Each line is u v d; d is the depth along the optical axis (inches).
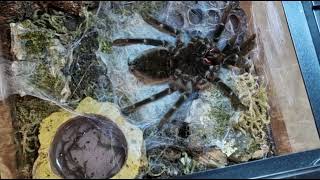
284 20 14.1
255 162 11.2
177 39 14.5
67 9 14.4
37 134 12.2
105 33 14.4
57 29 14.0
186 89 13.8
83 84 13.4
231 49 14.3
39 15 14.1
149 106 13.6
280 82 13.9
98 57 13.9
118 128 11.8
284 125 13.4
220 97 13.8
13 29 13.4
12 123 12.5
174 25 15.1
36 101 12.9
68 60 13.5
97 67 13.7
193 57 14.1
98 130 11.7
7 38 13.5
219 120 13.4
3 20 13.9
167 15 15.2
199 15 15.3
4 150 11.9
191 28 15.1
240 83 13.9
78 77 13.5
